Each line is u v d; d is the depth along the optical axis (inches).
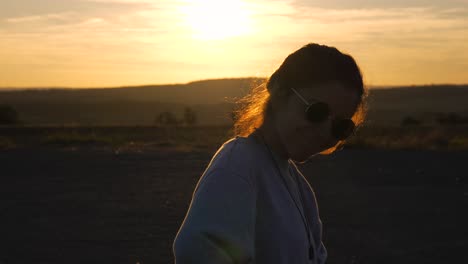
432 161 929.5
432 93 6796.3
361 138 1210.0
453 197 578.9
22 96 7337.6
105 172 764.6
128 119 5049.2
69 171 773.9
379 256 354.9
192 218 81.6
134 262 337.4
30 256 350.6
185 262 80.0
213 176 84.6
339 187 647.1
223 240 80.7
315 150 91.9
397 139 1371.8
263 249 87.3
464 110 5620.1
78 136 1331.2
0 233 411.2
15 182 671.8
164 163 876.0
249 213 84.0
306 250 90.0
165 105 5949.8
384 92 6845.5
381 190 624.7
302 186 97.8
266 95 95.1
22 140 1325.0
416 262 342.0
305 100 89.4
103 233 410.3
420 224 449.7
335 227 438.6
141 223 444.5
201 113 4835.1
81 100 6737.2
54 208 508.4
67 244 379.9
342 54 90.6
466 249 370.6
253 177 87.0
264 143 92.0
